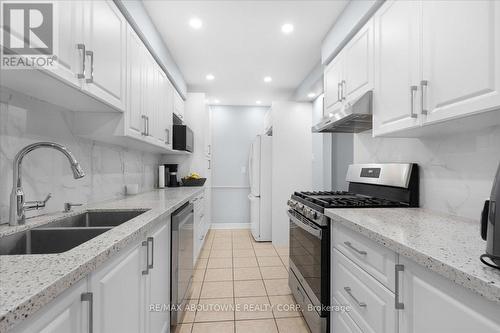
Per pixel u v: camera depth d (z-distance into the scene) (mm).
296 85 4047
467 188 1307
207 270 2918
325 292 1578
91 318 727
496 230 673
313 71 3393
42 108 1368
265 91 4344
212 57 3057
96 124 1657
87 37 1245
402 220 1260
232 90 4285
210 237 4359
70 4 1110
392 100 1424
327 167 4281
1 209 1135
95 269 769
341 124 2059
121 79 1627
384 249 1029
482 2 905
